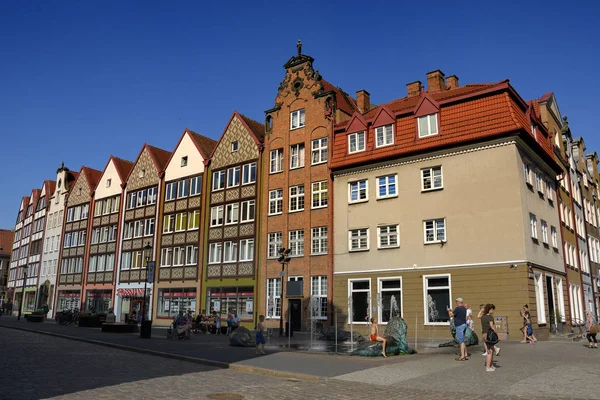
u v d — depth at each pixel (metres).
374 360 16.80
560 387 11.52
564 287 31.47
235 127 41.06
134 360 17.80
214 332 33.41
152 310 43.59
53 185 65.88
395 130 30.98
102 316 38.44
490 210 26.50
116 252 49.25
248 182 38.97
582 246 39.78
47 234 62.94
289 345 23.44
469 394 11.05
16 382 11.95
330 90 37.41
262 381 13.30
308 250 33.91
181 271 42.19
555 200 33.06
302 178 35.41
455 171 28.03
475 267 26.45
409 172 29.86
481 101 27.94
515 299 24.94
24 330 34.22
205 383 12.66
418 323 27.91
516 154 26.30
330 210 33.12
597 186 50.00
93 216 54.25
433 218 28.39
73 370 14.56
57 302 56.53
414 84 37.19
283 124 37.44
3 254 96.44
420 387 12.05
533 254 26.39
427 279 28.16
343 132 33.81
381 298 29.73
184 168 44.56
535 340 22.78
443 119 28.95
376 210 30.89
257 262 36.72
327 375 13.84
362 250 31.03
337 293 31.67
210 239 40.59
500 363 15.44
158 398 10.34
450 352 18.86
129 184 50.19
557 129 38.00
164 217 45.19
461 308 16.73
